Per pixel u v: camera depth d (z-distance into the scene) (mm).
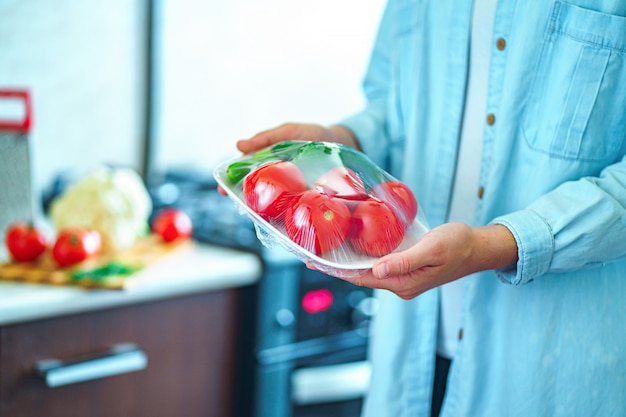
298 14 2268
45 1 1903
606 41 1000
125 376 1512
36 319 1375
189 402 1625
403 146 1252
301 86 2320
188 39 2150
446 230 906
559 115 1026
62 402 1432
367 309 1803
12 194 1689
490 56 1083
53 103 1977
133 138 2148
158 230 1745
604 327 1047
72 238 1511
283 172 900
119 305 1472
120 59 2068
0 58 1867
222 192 996
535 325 1067
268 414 1710
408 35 1198
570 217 962
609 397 1050
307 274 1706
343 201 885
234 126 2285
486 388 1141
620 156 1051
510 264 990
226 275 1590
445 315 1210
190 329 1591
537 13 1024
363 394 1810
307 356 1740
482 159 1107
